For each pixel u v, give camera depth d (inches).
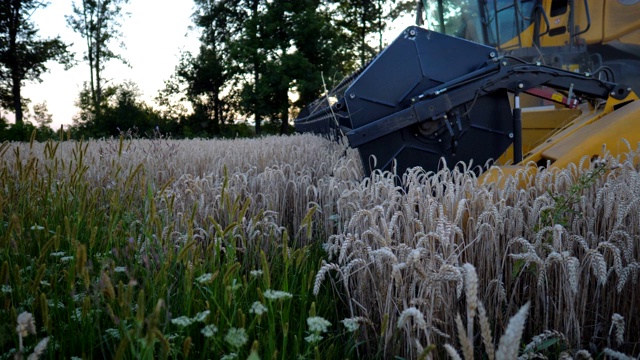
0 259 110.7
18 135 975.6
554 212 119.5
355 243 113.6
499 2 300.4
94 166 211.0
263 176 197.9
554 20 283.6
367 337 111.9
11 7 1631.4
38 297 84.3
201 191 163.9
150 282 104.8
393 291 111.4
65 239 130.4
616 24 271.4
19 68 1657.2
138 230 132.0
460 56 198.7
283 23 1465.3
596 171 128.0
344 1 1702.8
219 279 109.1
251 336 104.4
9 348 94.7
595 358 110.9
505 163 226.2
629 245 108.5
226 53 1668.3
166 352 67.9
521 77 195.5
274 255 144.1
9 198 137.9
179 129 1339.8
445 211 128.3
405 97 197.0
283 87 1391.5
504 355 51.2
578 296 111.7
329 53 1478.8
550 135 222.1
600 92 198.1
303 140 448.8
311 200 192.2
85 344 95.1
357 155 259.8
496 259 118.0
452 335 107.7
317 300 127.6
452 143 195.8
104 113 1197.1
